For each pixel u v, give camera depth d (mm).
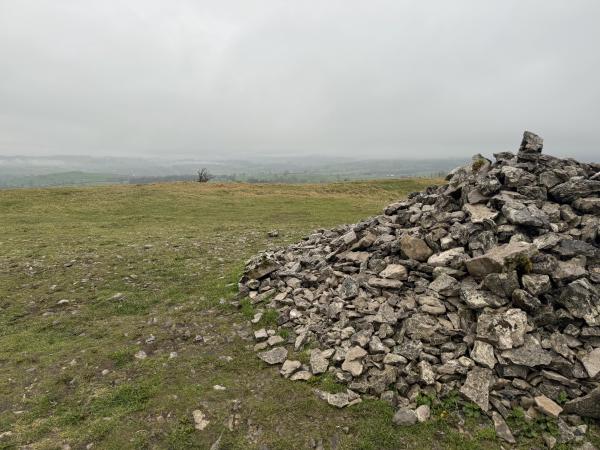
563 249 11242
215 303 15391
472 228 12672
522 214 12250
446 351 10016
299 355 11242
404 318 11211
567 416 8445
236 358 11539
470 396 8828
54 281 19141
